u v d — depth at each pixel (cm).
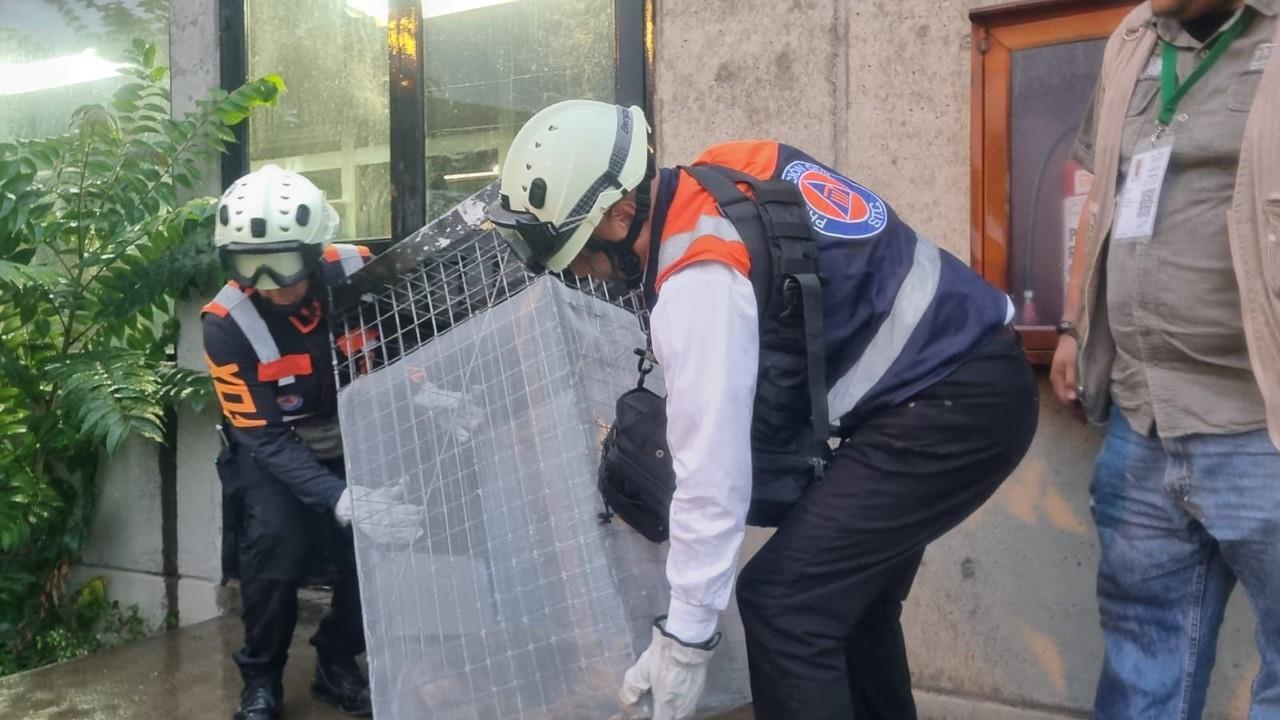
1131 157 224
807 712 206
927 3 315
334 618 339
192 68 477
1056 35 288
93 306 451
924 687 326
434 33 432
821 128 335
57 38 541
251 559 315
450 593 238
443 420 244
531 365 236
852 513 207
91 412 410
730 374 190
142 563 476
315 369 309
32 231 439
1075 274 248
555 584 229
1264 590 211
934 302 209
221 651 409
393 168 441
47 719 352
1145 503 229
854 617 211
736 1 348
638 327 255
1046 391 302
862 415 209
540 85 412
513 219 210
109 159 454
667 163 364
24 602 472
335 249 319
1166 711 231
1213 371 214
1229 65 210
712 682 246
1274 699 210
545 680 229
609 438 222
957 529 318
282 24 464
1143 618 234
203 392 432
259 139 475
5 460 452
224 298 306
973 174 301
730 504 191
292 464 303
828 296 206
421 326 273
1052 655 307
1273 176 198
